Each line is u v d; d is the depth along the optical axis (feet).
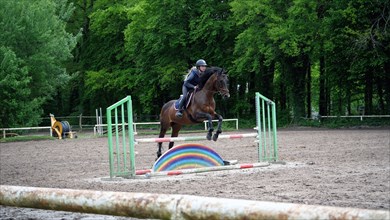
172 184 40.32
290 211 6.59
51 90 148.87
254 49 138.51
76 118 197.57
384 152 61.93
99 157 70.18
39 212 27.89
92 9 199.00
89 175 49.49
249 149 76.13
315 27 131.13
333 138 90.43
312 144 78.54
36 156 74.28
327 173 43.65
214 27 151.53
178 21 160.04
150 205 7.72
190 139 47.93
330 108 168.96
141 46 170.50
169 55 165.27
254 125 153.07
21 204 9.27
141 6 166.30
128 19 176.55
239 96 170.30
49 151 83.15
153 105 180.14
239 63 144.25
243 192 34.14
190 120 50.29
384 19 126.00
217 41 160.04
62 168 57.00
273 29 130.11
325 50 130.93
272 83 166.50
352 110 197.98
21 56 138.31
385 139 83.51
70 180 45.47
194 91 49.34
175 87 170.71
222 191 34.96
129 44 169.07
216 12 157.28
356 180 38.58
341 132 109.91
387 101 138.72
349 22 134.21
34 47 140.77
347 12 127.75
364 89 151.84
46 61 140.36
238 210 6.91
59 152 80.48
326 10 135.33
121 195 8.18
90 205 8.34
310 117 160.76
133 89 190.29
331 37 133.69
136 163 61.11
